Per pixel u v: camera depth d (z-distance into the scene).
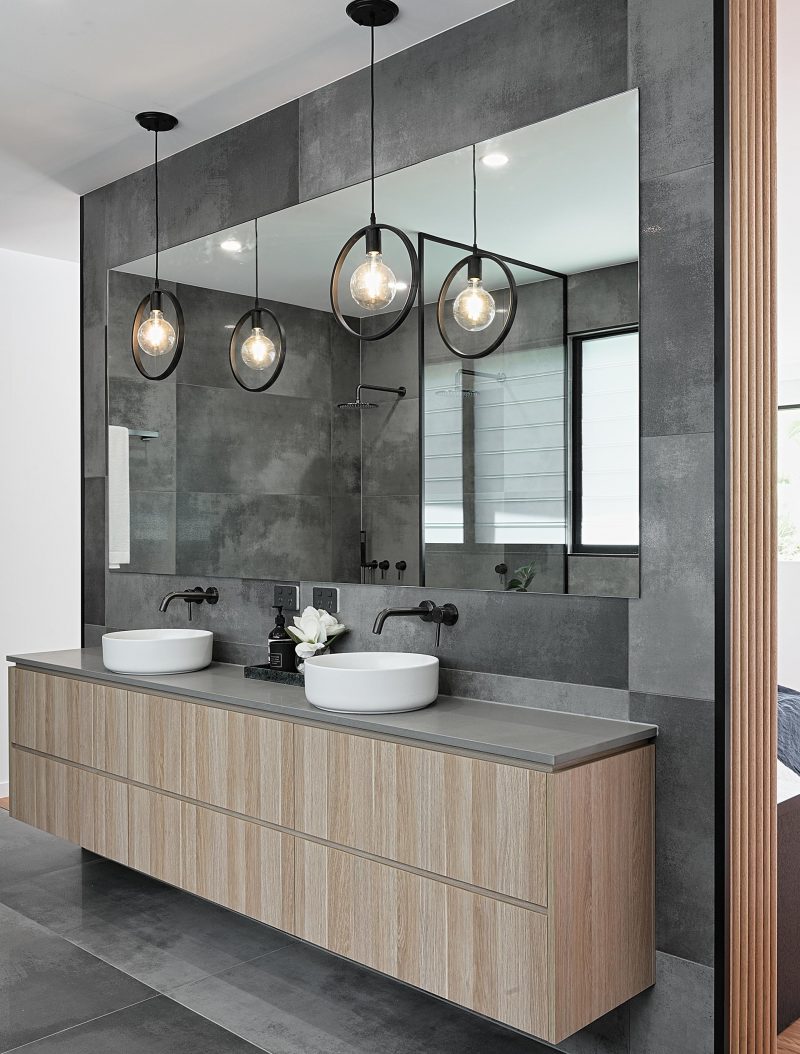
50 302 5.36
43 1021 2.70
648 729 2.39
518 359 2.72
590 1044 2.53
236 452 3.54
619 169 2.51
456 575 2.87
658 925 2.41
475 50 2.82
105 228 4.17
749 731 2.40
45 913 3.49
